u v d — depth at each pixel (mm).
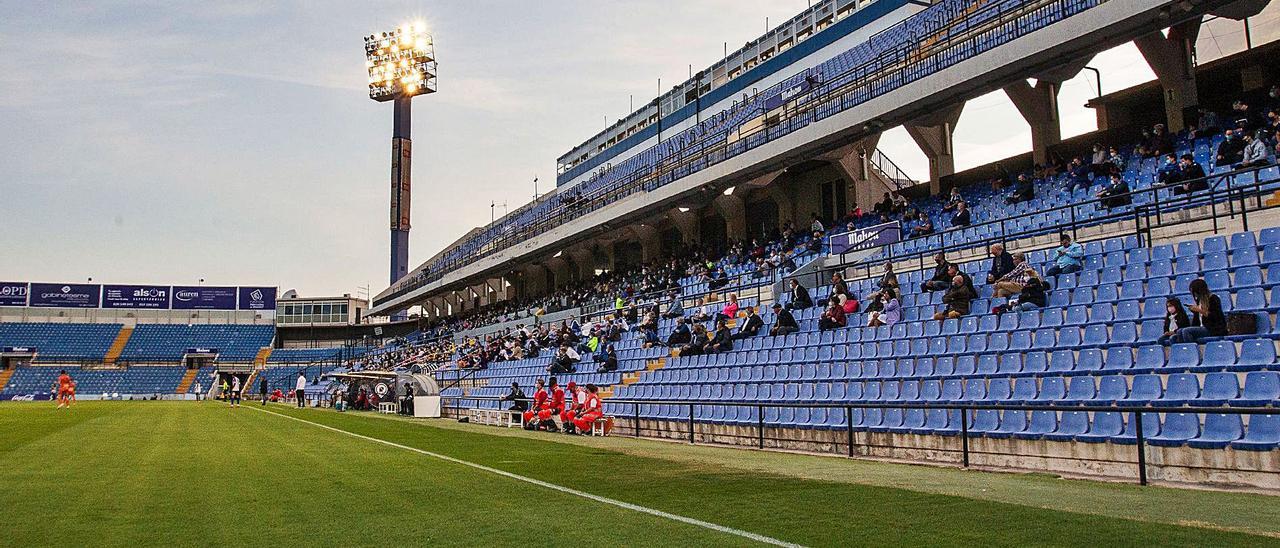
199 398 60750
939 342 15258
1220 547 5539
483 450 13539
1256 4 17766
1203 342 11086
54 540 6031
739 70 44969
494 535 6195
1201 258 13844
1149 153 20500
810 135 25500
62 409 30859
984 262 18391
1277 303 11891
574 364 27719
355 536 6168
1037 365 13031
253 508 7434
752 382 17734
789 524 6578
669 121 48500
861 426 13602
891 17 33375
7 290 71312
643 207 33844
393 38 79438
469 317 55750
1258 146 15969
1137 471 9969
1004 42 20000
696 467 10898
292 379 63312
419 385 29016
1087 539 5840
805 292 21203
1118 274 14719
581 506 7535
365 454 12719
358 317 80188
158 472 10203
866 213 27969
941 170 27484
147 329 72125
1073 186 20953
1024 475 10055
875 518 6805
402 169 79250
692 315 25438
